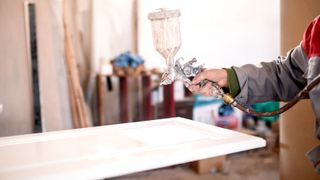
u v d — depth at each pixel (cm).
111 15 308
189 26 300
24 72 196
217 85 87
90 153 72
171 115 273
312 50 77
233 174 230
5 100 189
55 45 227
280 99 93
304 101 102
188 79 86
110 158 68
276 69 92
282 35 109
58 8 238
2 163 66
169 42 81
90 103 307
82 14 297
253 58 323
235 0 311
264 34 322
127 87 310
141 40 314
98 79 296
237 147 77
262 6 319
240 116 313
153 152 71
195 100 305
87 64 305
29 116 198
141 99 322
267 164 248
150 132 94
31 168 63
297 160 108
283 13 108
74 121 247
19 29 194
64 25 247
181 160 69
